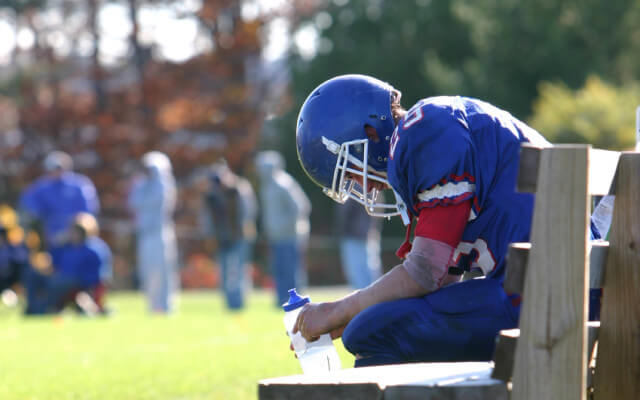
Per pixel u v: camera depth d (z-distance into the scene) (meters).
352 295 12.21
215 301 74.69
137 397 20.19
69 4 134.25
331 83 13.50
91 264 53.81
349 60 135.62
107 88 129.50
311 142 13.41
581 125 84.75
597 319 12.20
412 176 11.55
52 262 54.12
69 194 58.25
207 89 129.12
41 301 54.09
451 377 10.02
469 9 133.12
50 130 121.00
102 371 24.59
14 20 137.88
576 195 9.48
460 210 11.48
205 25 131.12
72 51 133.88
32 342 34.88
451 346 11.88
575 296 9.45
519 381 9.61
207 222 57.12
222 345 30.14
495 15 131.50
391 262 121.94
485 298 11.81
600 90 89.25
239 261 56.91
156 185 55.84
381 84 13.43
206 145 127.94
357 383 9.74
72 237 54.03
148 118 122.69
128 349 30.94
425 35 135.00
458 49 135.00
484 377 9.98
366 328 12.08
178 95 125.44
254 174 122.19
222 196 56.41
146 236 55.97
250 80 136.50
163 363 25.80
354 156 13.20
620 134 84.06
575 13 127.56
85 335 37.69
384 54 135.00
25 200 58.28
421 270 11.69
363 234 52.66
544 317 9.53
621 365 11.02
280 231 56.31
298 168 137.00
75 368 25.53
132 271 109.81
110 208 117.62
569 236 9.48
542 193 9.57
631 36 126.94
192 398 20.06
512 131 11.76
